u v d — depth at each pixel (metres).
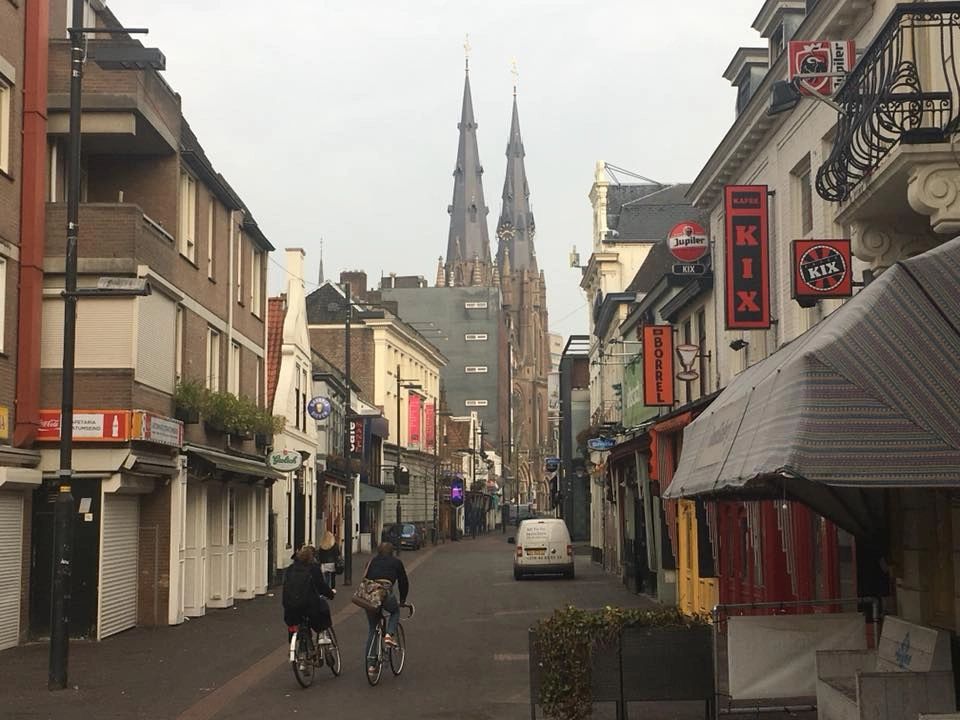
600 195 49.62
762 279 17.77
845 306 8.16
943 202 9.57
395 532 59.59
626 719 10.67
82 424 19.95
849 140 10.73
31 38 19.69
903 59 11.18
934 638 9.07
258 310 32.75
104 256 20.42
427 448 80.88
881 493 11.96
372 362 70.81
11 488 18.70
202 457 23.78
